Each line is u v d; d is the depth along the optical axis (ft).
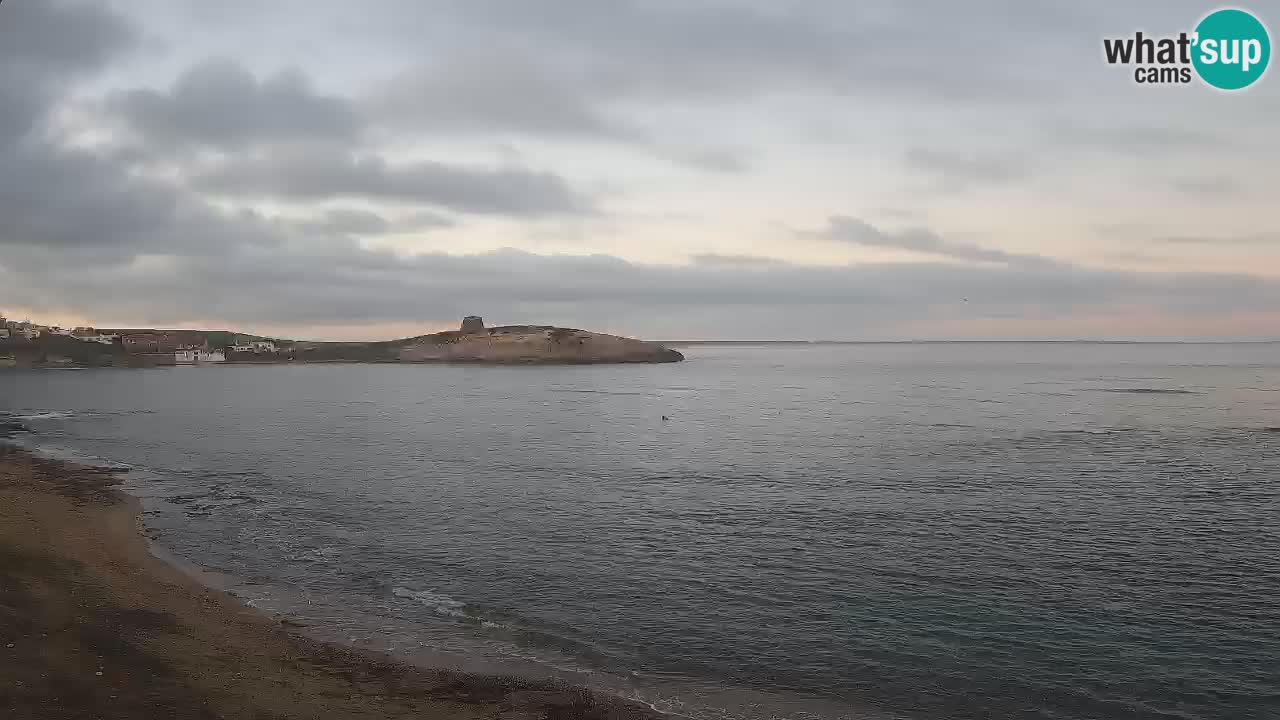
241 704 43.45
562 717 45.37
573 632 59.67
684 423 222.28
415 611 63.82
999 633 59.67
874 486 119.85
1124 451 155.53
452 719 44.34
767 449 164.96
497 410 272.31
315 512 101.96
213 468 139.85
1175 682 51.62
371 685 48.49
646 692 49.49
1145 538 87.04
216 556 78.79
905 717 46.78
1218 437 176.24
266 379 527.81
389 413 259.60
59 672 43.37
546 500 110.32
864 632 59.88
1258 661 54.75
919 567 76.64
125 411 264.93
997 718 46.80
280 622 59.41
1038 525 93.35
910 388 383.86
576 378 525.75
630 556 80.79
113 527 88.63
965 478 126.21
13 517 88.02
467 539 87.71
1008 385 400.47
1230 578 72.84
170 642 52.08
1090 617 63.00
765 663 54.24
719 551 82.58
